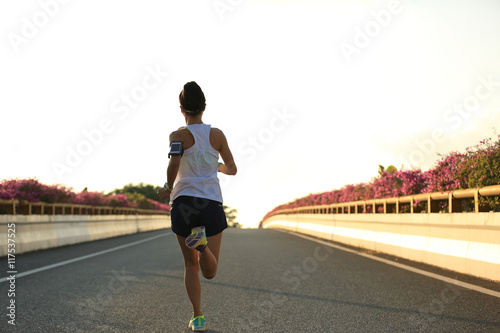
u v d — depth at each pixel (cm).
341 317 462
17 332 416
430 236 848
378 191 1320
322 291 597
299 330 420
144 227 2592
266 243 1396
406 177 1118
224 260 938
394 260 907
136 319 463
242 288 625
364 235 1220
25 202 1215
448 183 885
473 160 802
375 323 436
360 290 598
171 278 719
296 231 2409
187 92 421
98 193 2027
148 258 1002
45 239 1254
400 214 979
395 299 538
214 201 412
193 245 390
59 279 710
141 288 633
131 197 3131
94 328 430
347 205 1461
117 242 1513
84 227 1580
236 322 450
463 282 632
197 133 414
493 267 638
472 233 709
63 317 471
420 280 660
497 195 654
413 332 403
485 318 441
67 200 1530
